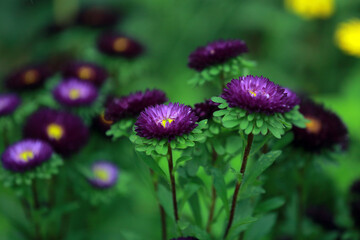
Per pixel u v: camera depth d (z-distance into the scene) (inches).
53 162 21.6
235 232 17.9
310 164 20.8
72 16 43.9
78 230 27.7
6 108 25.0
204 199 20.0
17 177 21.1
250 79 15.6
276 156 16.0
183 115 15.2
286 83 46.3
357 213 22.6
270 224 20.2
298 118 16.4
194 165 17.4
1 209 25.8
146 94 17.8
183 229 17.4
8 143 25.9
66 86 26.6
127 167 30.3
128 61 31.9
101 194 25.1
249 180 16.3
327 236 23.1
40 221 23.0
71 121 24.0
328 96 43.3
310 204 27.0
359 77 42.2
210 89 38.1
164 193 18.5
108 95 28.1
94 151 27.7
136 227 29.1
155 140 15.1
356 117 35.3
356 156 31.0
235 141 18.4
